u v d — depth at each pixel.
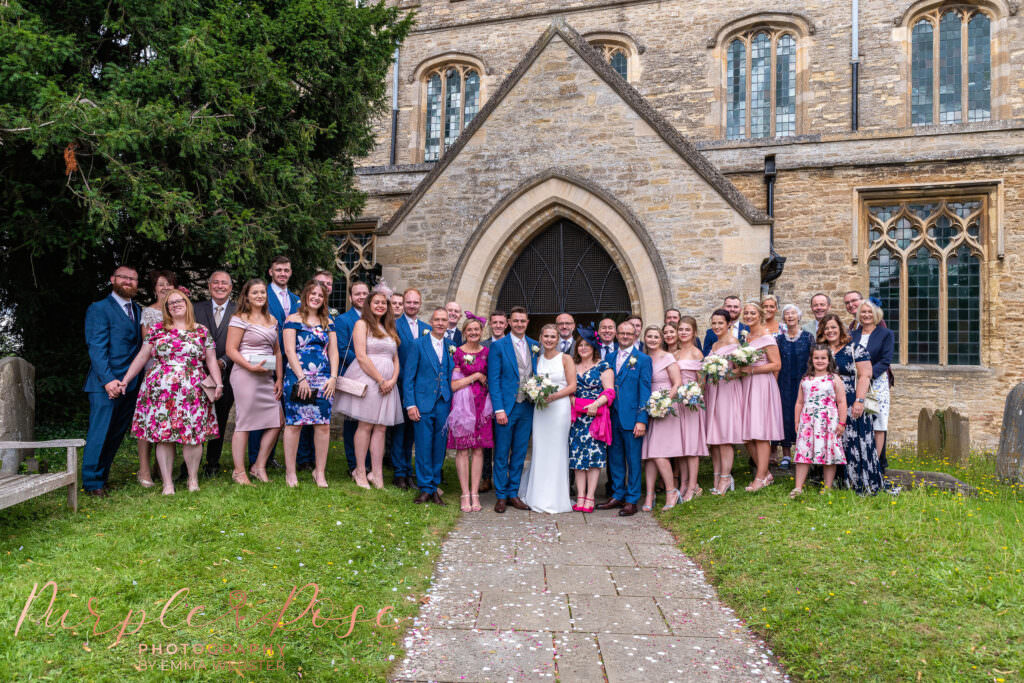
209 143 7.55
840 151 12.84
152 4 7.94
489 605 4.30
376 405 6.61
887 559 4.62
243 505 5.40
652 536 5.98
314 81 9.76
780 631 3.91
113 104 6.63
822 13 16.81
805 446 6.19
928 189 12.56
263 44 9.23
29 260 9.11
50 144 6.57
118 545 4.36
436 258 10.73
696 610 4.32
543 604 4.34
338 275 14.34
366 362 6.56
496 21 19.05
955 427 9.62
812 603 4.14
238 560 4.31
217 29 8.36
